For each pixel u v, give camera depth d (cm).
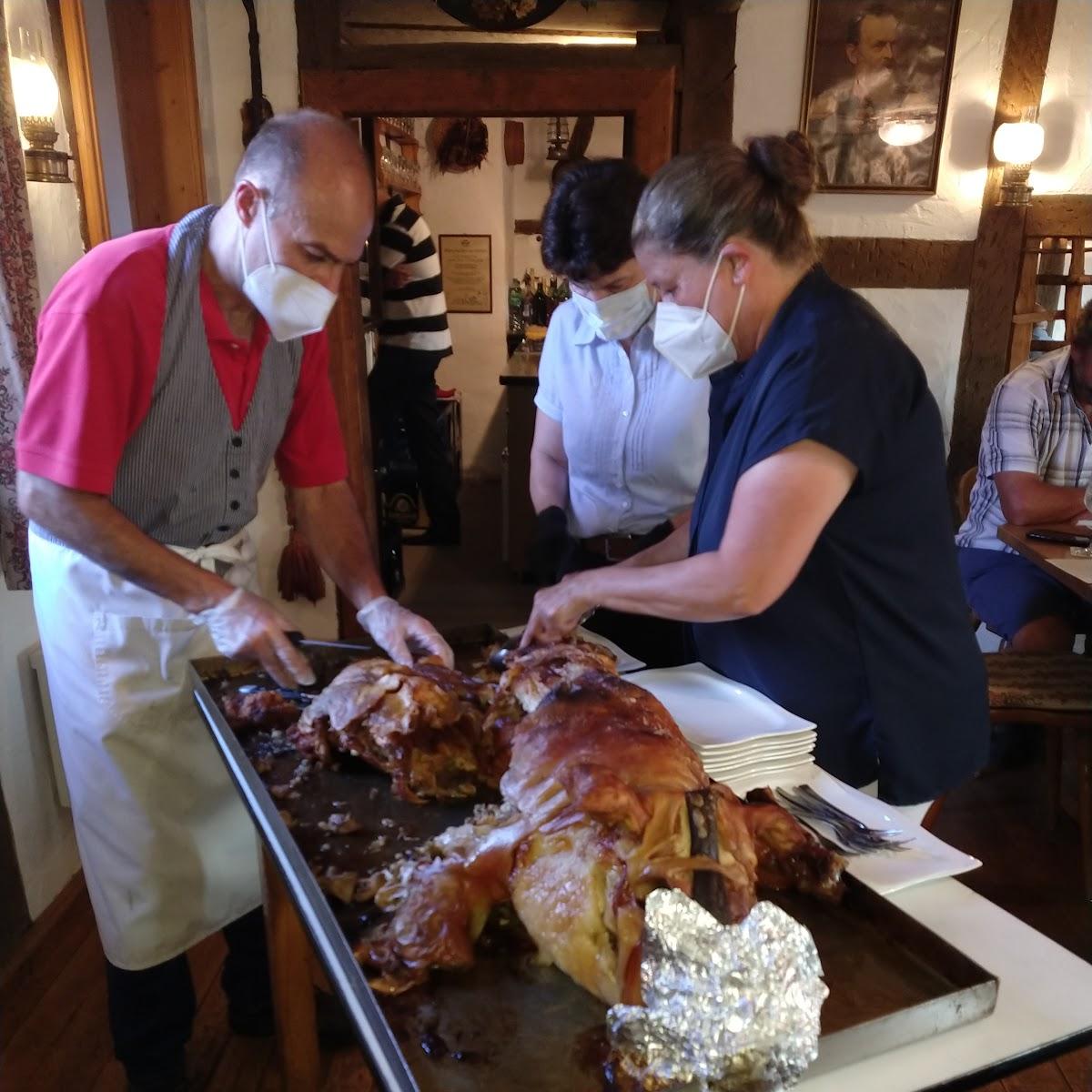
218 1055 200
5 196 189
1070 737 322
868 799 125
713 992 77
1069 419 282
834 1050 81
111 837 176
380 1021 85
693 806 97
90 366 145
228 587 155
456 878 97
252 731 148
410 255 477
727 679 152
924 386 135
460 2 298
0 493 200
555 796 101
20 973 221
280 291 149
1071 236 347
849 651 139
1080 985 93
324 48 301
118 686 168
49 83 224
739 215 128
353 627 351
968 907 105
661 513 217
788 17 314
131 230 301
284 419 180
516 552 494
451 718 132
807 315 129
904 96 326
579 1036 85
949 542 142
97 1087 192
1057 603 285
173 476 164
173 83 284
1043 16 324
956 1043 86
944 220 345
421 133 630
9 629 223
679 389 204
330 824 123
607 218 183
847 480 127
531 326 645
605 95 304
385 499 550
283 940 148
